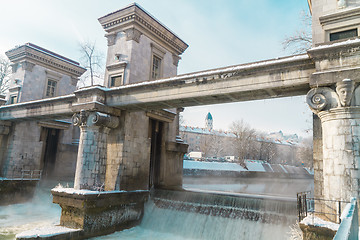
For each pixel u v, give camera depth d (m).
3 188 21.70
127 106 15.70
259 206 13.20
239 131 63.59
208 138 81.00
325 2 11.09
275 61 10.73
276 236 11.75
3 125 23.31
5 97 26.70
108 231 14.87
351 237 2.28
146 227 16.55
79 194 13.83
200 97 12.85
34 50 25.72
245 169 52.88
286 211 12.20
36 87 26.31
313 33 11.08
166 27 20.81
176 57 22.78
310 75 9.52
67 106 18.33
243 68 11.40
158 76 20.89
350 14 10.28
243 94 12.11
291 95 11.88
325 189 9.05
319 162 10.18
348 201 8.31
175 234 14.99
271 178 53.25
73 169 28.92
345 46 8.92
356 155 8.50
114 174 16.59
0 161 23.61
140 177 17.86
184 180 37.50
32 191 23.72
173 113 21.91
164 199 17.33
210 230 13.96
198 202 15.68
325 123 9.38
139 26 18.84
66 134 28.64
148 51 19.78
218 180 42.84
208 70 12.45
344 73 8.89
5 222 17.44
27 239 11.77
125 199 16.00
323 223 8.40
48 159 27.27
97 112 15.36
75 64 29.89
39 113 20.16
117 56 18.62
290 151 97.19
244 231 12.85
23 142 24.39
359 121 8.68
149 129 20.27
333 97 9.19
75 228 13.73
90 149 15.35
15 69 26.83
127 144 16.95
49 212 20.48
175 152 22.64
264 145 73.44
